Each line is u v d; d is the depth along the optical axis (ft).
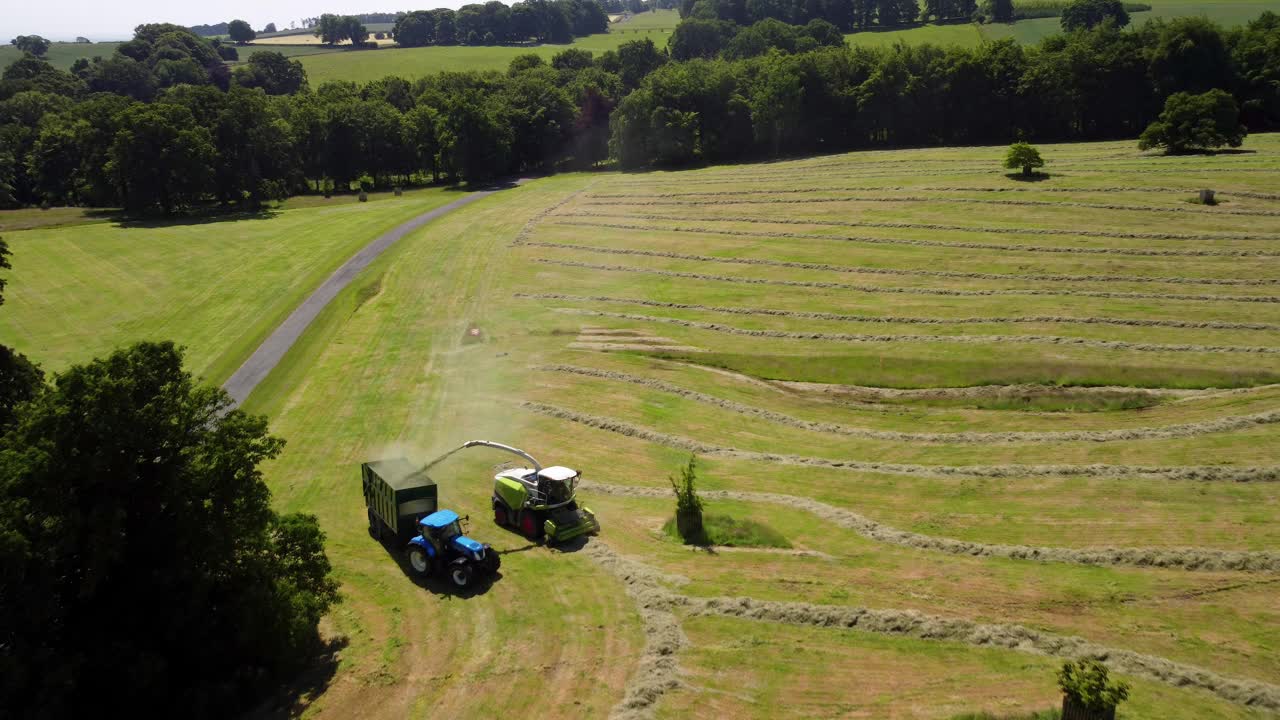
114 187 351.25
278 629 73.56
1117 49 361.92
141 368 73.20
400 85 497.46
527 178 410.11
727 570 90.79
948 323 174.09
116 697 67.41
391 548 98.22
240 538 74.13
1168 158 288.10
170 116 344.90
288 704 70.95
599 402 145.48
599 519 104.53
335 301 214.90
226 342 187.73
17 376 101.76
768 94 400.06
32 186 396.57
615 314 193.98
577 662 74.79
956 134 398.01
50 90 548.72
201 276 242.58
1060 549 93.15
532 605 84.48
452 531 90.33
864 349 165.07
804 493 112.16
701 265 227.40
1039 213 240.73
